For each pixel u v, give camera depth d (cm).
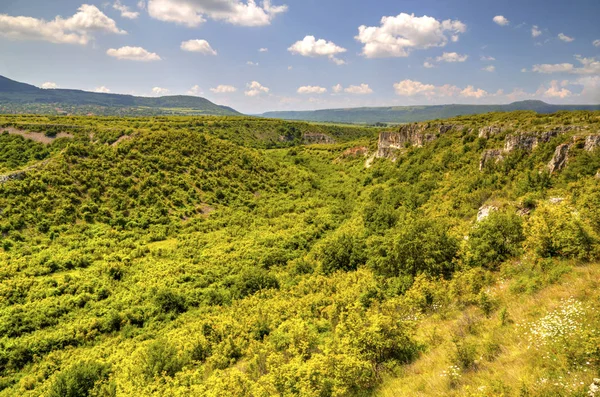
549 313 1389
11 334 3098
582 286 1598
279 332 2400
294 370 1555
